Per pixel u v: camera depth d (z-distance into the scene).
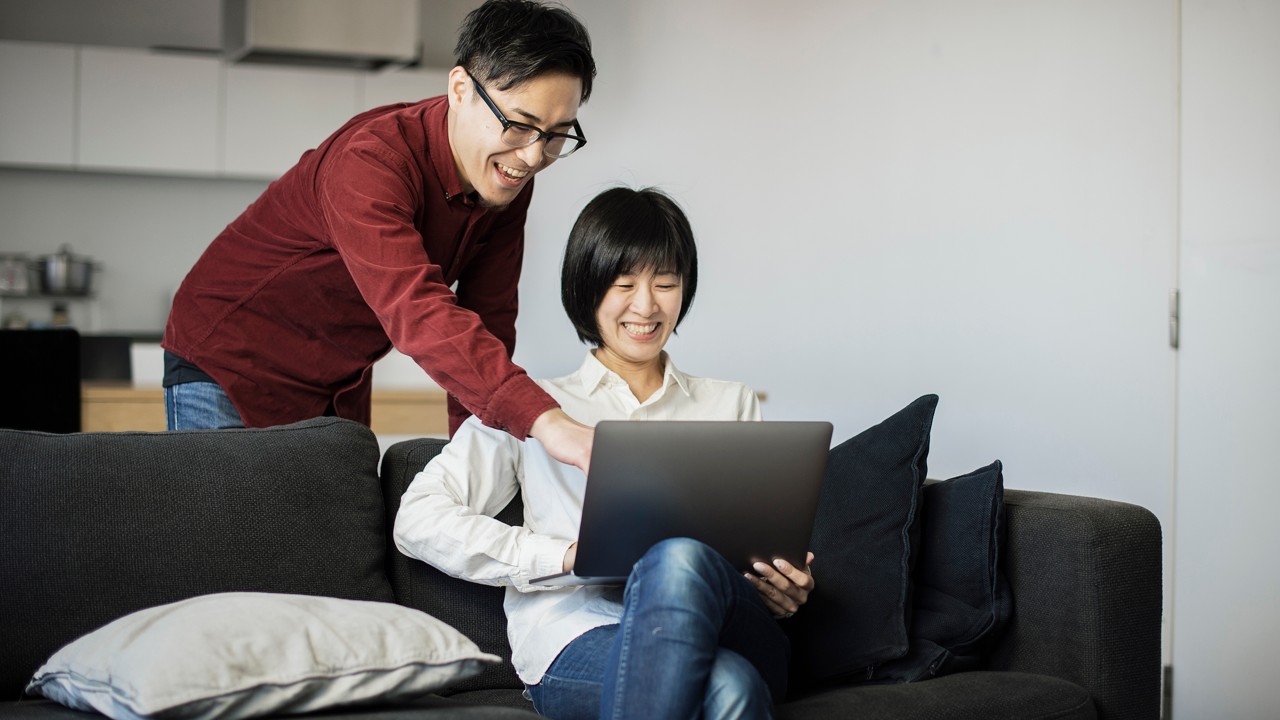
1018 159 3.53
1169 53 3.18
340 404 2.12
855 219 4.01
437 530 1.63
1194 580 3.13
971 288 3.65
